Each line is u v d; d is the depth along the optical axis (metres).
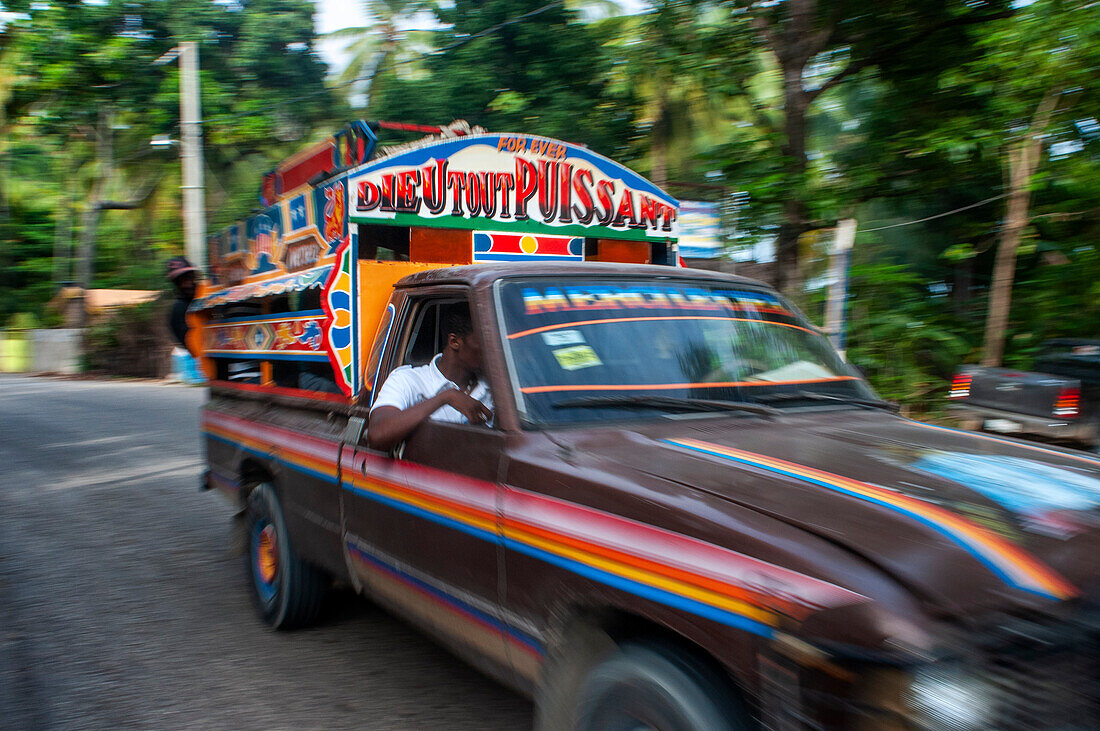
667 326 3.44
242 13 25.41
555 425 2.95
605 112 19.52
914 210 14.77
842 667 1.87
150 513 8.35
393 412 3.42
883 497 2.23
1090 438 8.54
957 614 1.88
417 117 20.38
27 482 9.98
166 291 29.70
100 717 3.98
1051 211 11.59
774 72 13.05
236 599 5.72
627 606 2.36
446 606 3.21
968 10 10.80
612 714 2.41
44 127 27.00
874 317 12.42
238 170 28.94
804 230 9.92
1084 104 10.34
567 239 4.96
